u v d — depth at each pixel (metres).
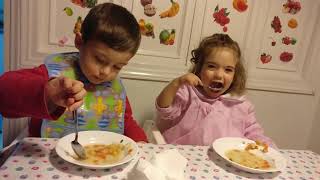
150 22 1.41
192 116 1.29
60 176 0.72
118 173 0.76
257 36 1.51
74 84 0.74
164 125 1.33
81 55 1.01
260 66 1.56
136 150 0.84
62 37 1.38
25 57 1.37
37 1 1.32
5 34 1.34
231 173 0.83
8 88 0.79
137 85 1.48
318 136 1.74
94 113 1.11
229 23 1.46
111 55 0.94
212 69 1.28
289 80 1.61
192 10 1.42
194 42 1.46
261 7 1.47
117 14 0.97
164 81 1.49
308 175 0.88
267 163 0.90
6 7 1.31
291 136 1.71
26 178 0.69
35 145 0.83
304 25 1.54
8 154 0.83
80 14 1.36
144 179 0.68
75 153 0.81
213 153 0.92
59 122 1.05
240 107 1.34
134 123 1.22
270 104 1.63
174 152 0.80
